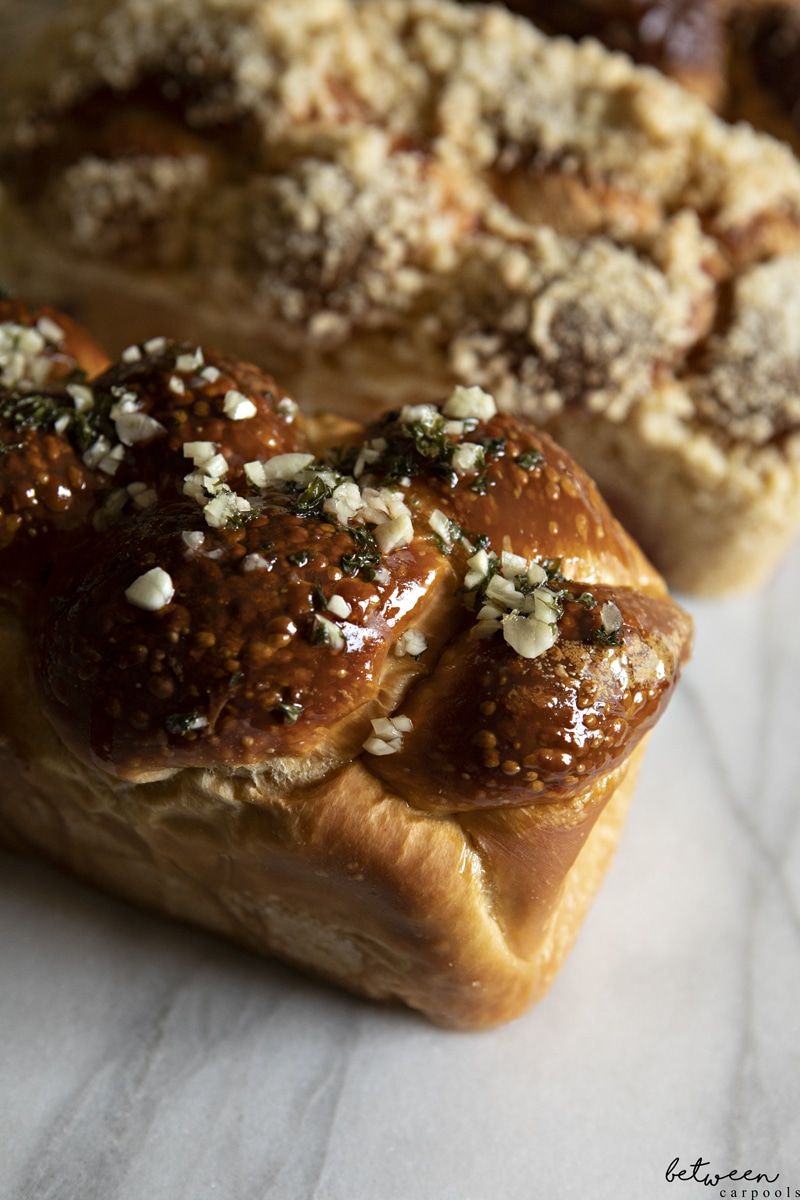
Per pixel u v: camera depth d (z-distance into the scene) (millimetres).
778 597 547
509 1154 393
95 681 362
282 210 493
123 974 420
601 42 575
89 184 508
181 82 512
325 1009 418
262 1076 403
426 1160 391
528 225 512
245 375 408
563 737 359
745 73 595
